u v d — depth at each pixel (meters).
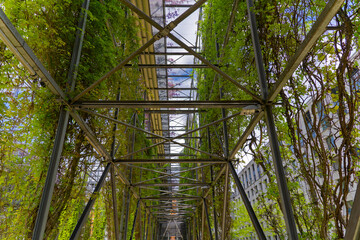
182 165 16.56
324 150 2.37
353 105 2.13
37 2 2.38
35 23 2.44
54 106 2.89
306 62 2.49
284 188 2.49
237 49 3.93
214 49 6.03
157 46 10.17
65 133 3.11
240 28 3.97
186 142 16.70
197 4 2.75
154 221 18.34
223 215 5.91
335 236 2.35
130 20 4.99
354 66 2.11
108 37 4.25
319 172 2.54
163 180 18.14
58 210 3.00
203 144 9.23
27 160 2.50
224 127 5.48
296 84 2.65
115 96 4.91
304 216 2.72
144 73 10.62
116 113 5.00
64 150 3.13
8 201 2.34
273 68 3.03
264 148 3.52
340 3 1.63
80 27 3.31
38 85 2.60
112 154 5.11
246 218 14.42
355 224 0.97
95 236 9.16
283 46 2.79
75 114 3.13
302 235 2.69
